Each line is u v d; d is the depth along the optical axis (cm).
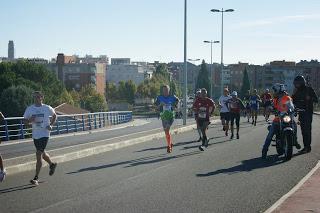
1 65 10188
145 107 12612
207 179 1112
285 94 1427
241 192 961
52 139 2767
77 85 18425
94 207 863
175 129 2695
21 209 858
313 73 19950
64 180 1155
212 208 837
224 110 2291
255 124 3070
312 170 1172
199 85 15412
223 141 2038
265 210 816
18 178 1199
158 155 1616
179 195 945
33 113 1134
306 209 788
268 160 1395
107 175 1214
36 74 10400
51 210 848
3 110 8138
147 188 1026
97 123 4453
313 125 2823
